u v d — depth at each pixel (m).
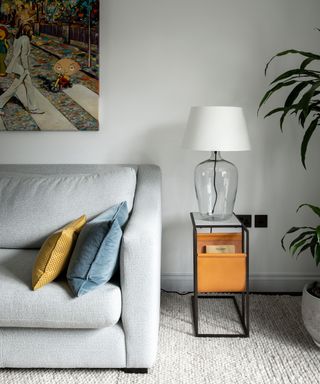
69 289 1.80
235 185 2.43
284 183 2.77
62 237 1.81
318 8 2.63
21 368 1.91
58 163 2.79
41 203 2.29
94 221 1.89
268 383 1.79
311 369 1.89
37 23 2.65
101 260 1.76
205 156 2.76
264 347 2.09
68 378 1.83
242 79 2.69
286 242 2.82
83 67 2.67
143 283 1.79
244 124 2.33
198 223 2.32
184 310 2.54
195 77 2.70
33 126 2.72
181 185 2.79
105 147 2.77
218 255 2.21
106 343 1.82
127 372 1.87
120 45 2.68
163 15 2.66
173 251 2.85
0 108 2.71
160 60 2.69
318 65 2.66
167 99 2.72
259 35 2.66
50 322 1.75
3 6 2.64
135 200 2.23
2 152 2.79
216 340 2.16
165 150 2.76
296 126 2.71
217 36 2.67
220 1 2.65
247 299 2.21
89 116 2.71
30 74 2.69
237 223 2.31
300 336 2.20
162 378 1.83
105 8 2.66
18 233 2.27
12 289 1.78
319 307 1.97
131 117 2.74
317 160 2.74
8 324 1.77
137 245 1.77
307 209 2.79
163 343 2.13
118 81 2.71
